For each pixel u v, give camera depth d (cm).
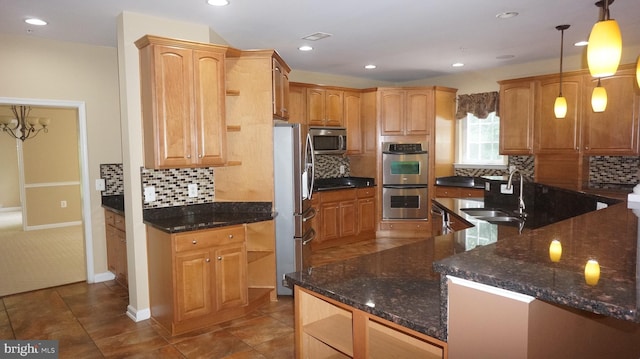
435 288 166
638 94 463
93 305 378
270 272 386
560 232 186
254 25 379
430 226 633
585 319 141
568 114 512
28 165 743
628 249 152
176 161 328
